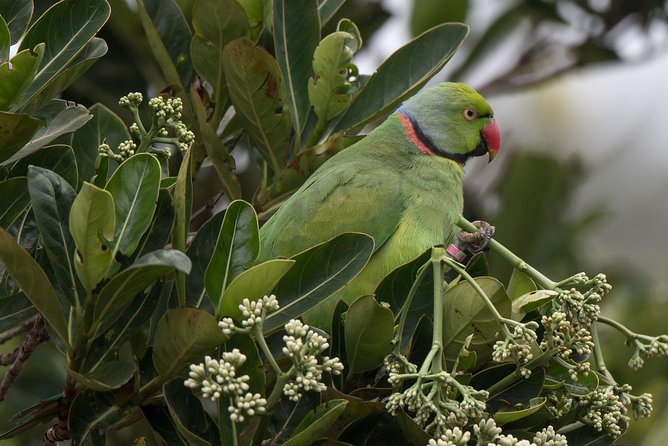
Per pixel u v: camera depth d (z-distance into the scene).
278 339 6.12
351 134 8.43
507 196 11.22
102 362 5.67
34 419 6.00
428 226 8.45
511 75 12.38
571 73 12.46
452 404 5.48
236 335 5.43
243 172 10.33
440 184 8.80
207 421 5.51
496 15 12.10
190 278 5.91
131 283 5.26
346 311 6.09
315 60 7.63
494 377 6.04
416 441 5.59
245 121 7.70
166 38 7.92
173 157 9.35
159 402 5.83
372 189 8.33
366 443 5.75
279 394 5.18
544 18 12.20
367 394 5.96
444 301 6.14
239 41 7.14
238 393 5.03
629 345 6.06
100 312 5.40
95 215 5.08
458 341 6.15
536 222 11.23
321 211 8.22
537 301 6.13
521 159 11.31
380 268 8.20
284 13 7.86
